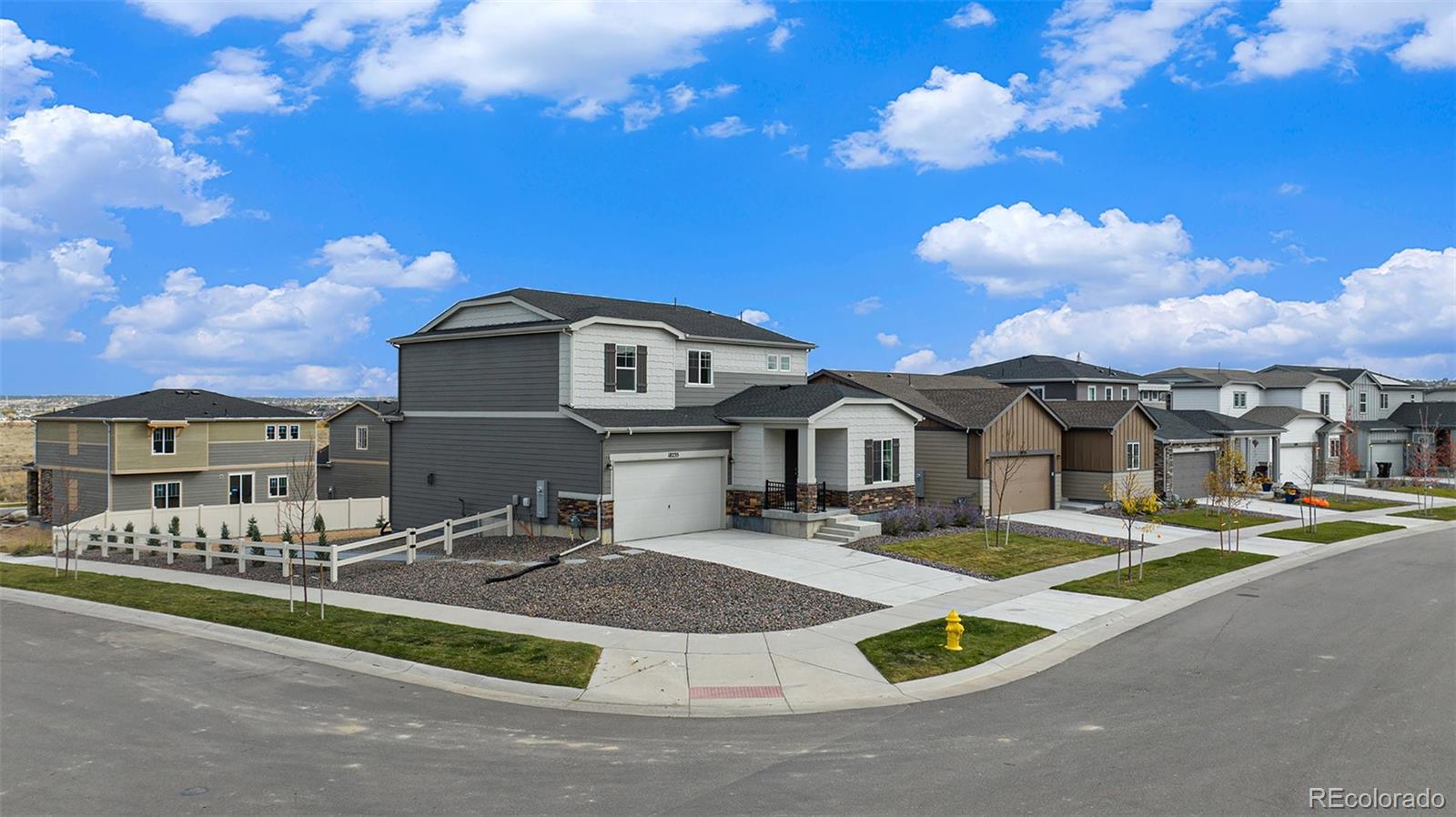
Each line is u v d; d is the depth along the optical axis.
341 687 12.02
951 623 13.86
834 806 7.97
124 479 40.19
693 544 23.53
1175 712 10.80
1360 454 57.06
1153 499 22.20
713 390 29.72
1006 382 53.12
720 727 10.45
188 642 14.71
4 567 24.27
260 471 45.12
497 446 26.44
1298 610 17.39
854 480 27.06
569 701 11.48
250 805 7.97
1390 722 10.32
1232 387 53.19
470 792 8.33
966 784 8.49
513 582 18.72
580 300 28.77
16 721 10.42
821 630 15.25
